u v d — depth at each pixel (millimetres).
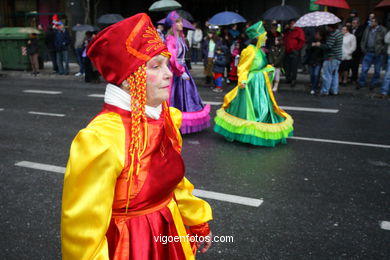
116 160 1375
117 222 1485
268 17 11891
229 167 5191
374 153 5773
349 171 5039
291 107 9062
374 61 10727
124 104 1451
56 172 5137
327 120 7812
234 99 6176
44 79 15125
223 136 6742
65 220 1343
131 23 1399
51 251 3324
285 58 11977
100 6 20250
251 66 5965
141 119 1461
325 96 10547
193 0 20141
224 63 11570
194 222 1839
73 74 16094
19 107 9578
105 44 1394
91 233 1342
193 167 5203
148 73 1428
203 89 12156
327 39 10383
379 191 4418
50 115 8641
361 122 7648
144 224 1497
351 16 12188
